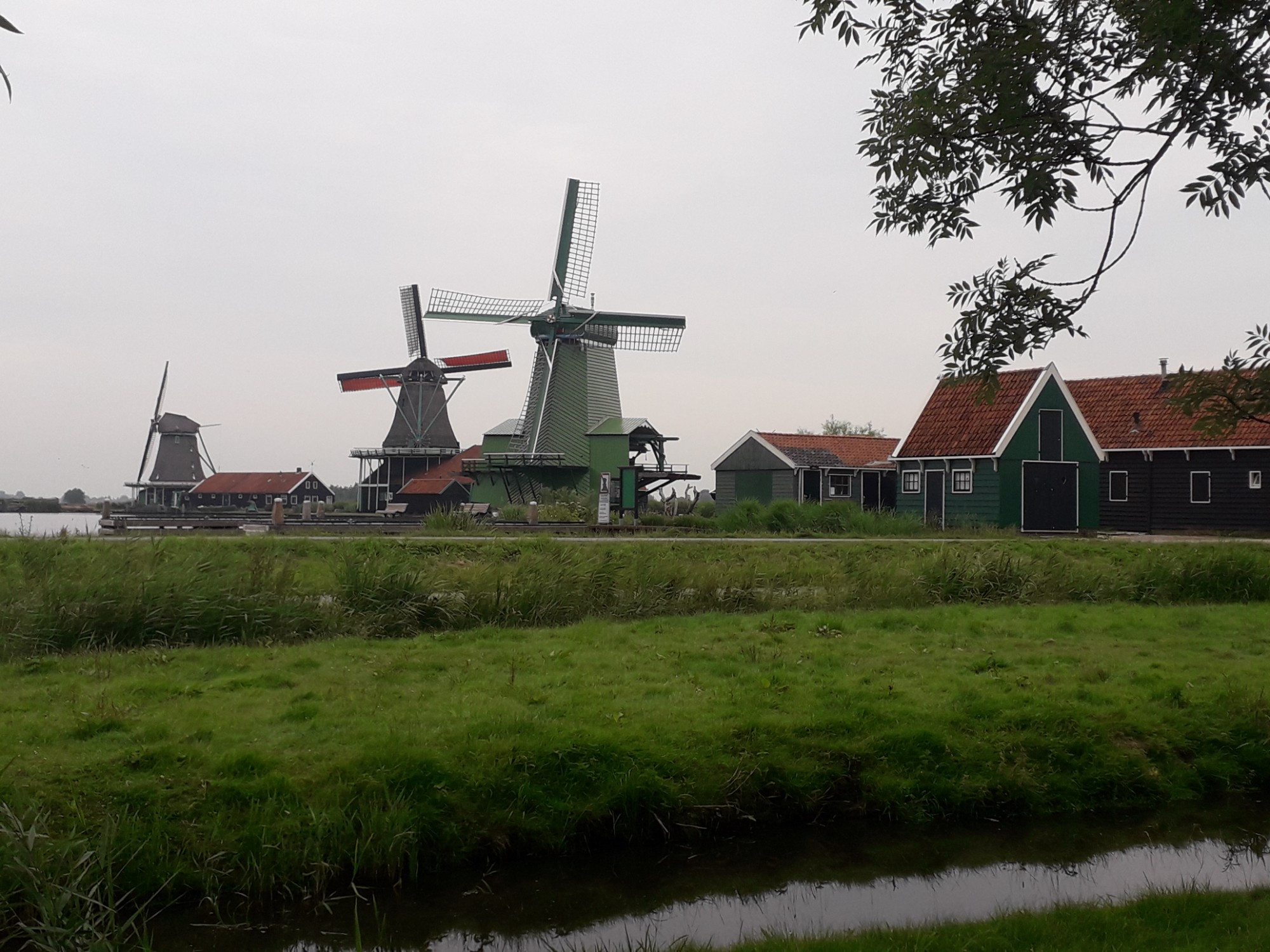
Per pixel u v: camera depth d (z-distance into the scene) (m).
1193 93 5.23
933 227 6.05
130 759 6.95
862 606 14.59
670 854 7.20
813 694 9.23
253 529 27.61
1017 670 10.45
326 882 6.47
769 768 7.81
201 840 6.38
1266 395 5.11
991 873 7.08
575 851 7.14
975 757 8.25
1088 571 16.69
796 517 31.38
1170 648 11.79
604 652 10.81
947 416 36.28
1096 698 9.43
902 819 7.80
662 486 49.41
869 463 42.59
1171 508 35.62
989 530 30.80
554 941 6.12
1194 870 7.15
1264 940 5.31
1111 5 5.26
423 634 11.91
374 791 6.91
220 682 9.09
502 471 51.66
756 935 6.16
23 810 6.09
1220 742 8.84
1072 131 5.49
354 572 12.62
